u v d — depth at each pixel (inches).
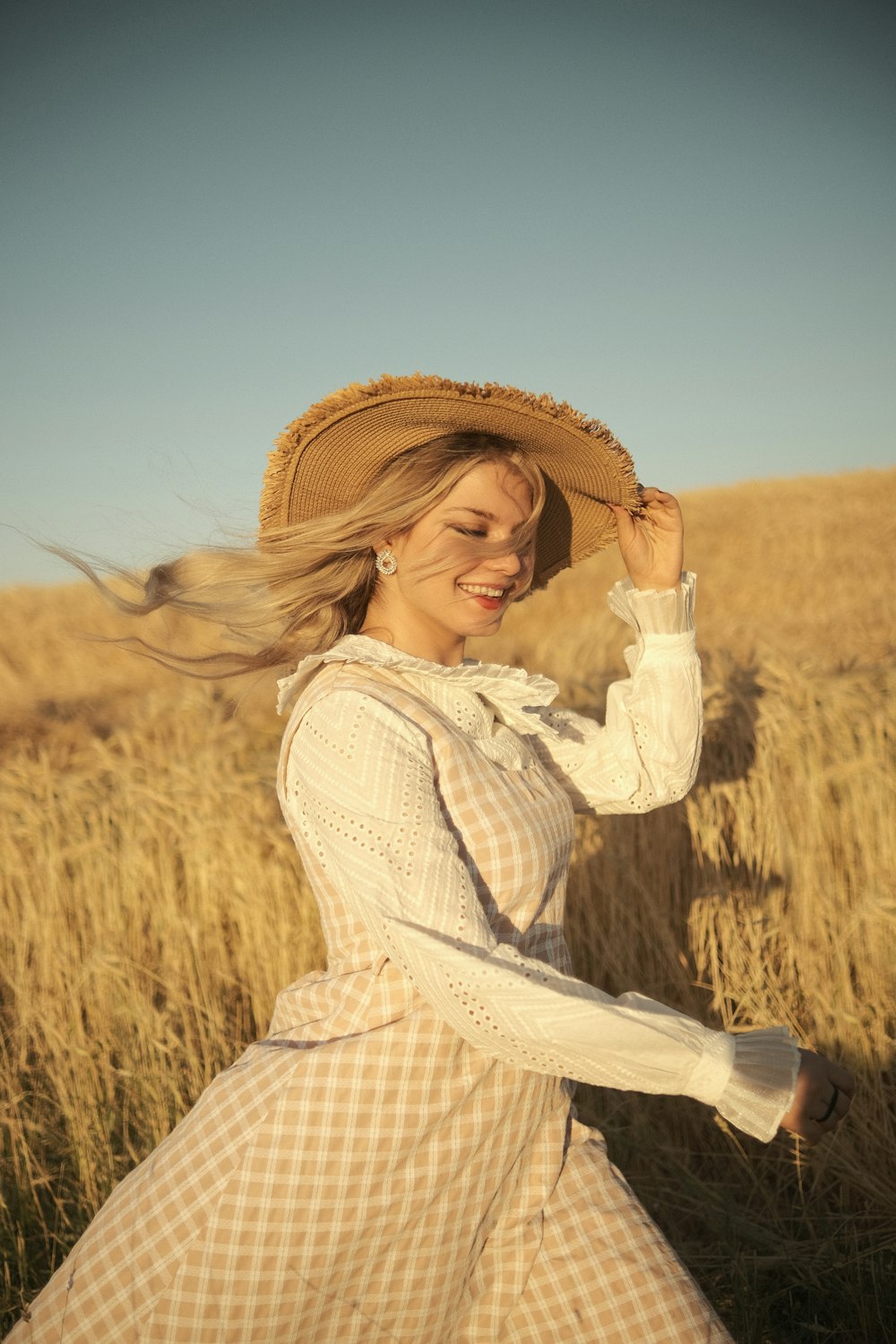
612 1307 57.2
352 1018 55.9
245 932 130.6
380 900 49.6
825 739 133.8
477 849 56.6
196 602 68.2
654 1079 47.9
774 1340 92.7
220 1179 52.8
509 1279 59.1
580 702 152.3
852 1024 107.4
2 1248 100.8
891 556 545.6
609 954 120.5
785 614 406.3
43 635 446.6
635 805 73.8
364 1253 53.8
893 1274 91.1
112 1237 54.2
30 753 236.8
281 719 188.2
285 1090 53.9
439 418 64.4
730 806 128.3
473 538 63.4
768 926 118.2
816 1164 100.2
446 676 60.3
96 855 139.3
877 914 110.6
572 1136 65.0
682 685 73.6
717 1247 100.5
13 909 139.4
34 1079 121.0
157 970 134.2
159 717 205.9
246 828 134.0
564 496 76.8
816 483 867.4
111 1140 111.3
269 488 68.1
